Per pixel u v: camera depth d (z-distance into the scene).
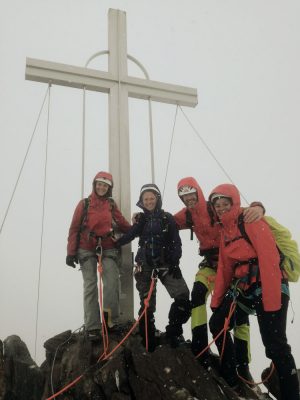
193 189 4.03
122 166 5.04
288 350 3.09
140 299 3.88
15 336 3.61
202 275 3.88
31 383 3.27
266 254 3.22
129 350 3.51
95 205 4.31
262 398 3.82
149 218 4.00
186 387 3.25
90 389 3.26
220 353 3.64
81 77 5.25
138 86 5.46
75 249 4.23
